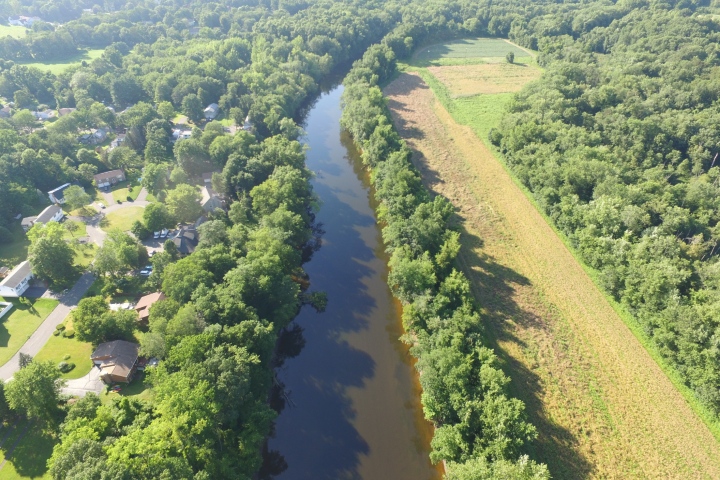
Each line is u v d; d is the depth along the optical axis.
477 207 131.75
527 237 119.44
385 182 125.06
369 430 79.94
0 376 81.06
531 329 92.81
